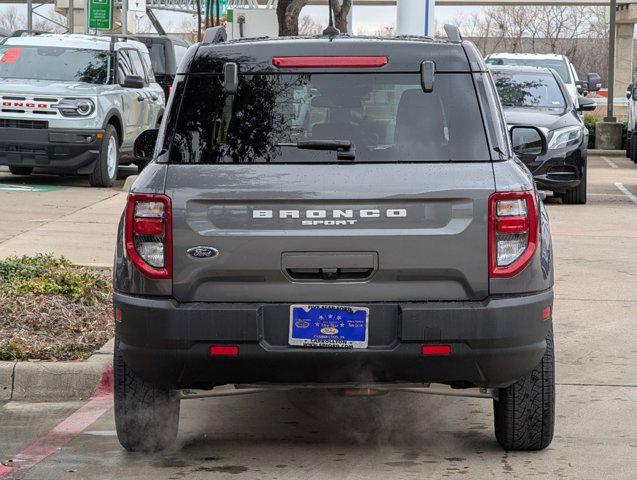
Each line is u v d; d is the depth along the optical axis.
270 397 8.03
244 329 5.79
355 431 7.14
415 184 5.83
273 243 5.82
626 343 9.59
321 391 8.20
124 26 40.44
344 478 6.14
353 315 5.82
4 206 17.64
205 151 5.99
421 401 7.91
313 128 6.01
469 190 5.84
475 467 6.34
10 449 6.74
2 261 10.69
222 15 36.16
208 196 5.85
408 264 5.81
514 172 5.95
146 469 6.33
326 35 6.48
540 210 6.18
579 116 20.64
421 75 6.08
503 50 82.81
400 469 6.31
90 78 21.72
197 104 6.10
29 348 8.32
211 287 5.88
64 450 6.72
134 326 5.92
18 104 20.44
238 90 6.11
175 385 6.04
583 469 6.29
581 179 19.97
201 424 7.31
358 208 5.82
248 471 6.29
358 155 5.93
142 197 5.92
